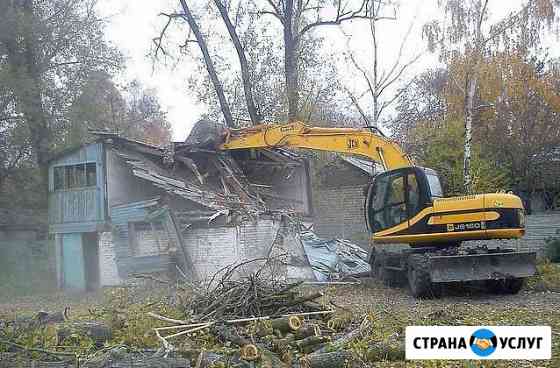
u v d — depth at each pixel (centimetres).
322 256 2033
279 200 2383
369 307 1398
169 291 1527
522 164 2745
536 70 2814
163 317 1075
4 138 2933
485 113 2761
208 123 2184
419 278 1527
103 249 2192
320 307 1110
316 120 3203
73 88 3016
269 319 1020
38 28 2844
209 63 3008
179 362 812
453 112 2769
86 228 2227
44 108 2955
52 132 2950
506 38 2477
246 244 2027
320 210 2995
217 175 2250
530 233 2502
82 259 2252
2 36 2800
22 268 2812
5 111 2902
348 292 1712
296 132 1953
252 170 2412
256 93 3034
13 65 2844
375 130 1886
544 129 2738
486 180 2386
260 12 2980
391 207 1670
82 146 2250
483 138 2747
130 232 2117
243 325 1028
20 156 3025
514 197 1561
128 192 2244
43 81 2934
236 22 2989
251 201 2153
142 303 1312
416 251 1641
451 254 1552
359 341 944
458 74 2436
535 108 2747
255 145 2041
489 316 1214
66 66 3039
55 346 928
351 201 2941
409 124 3762
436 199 1617
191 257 2067
